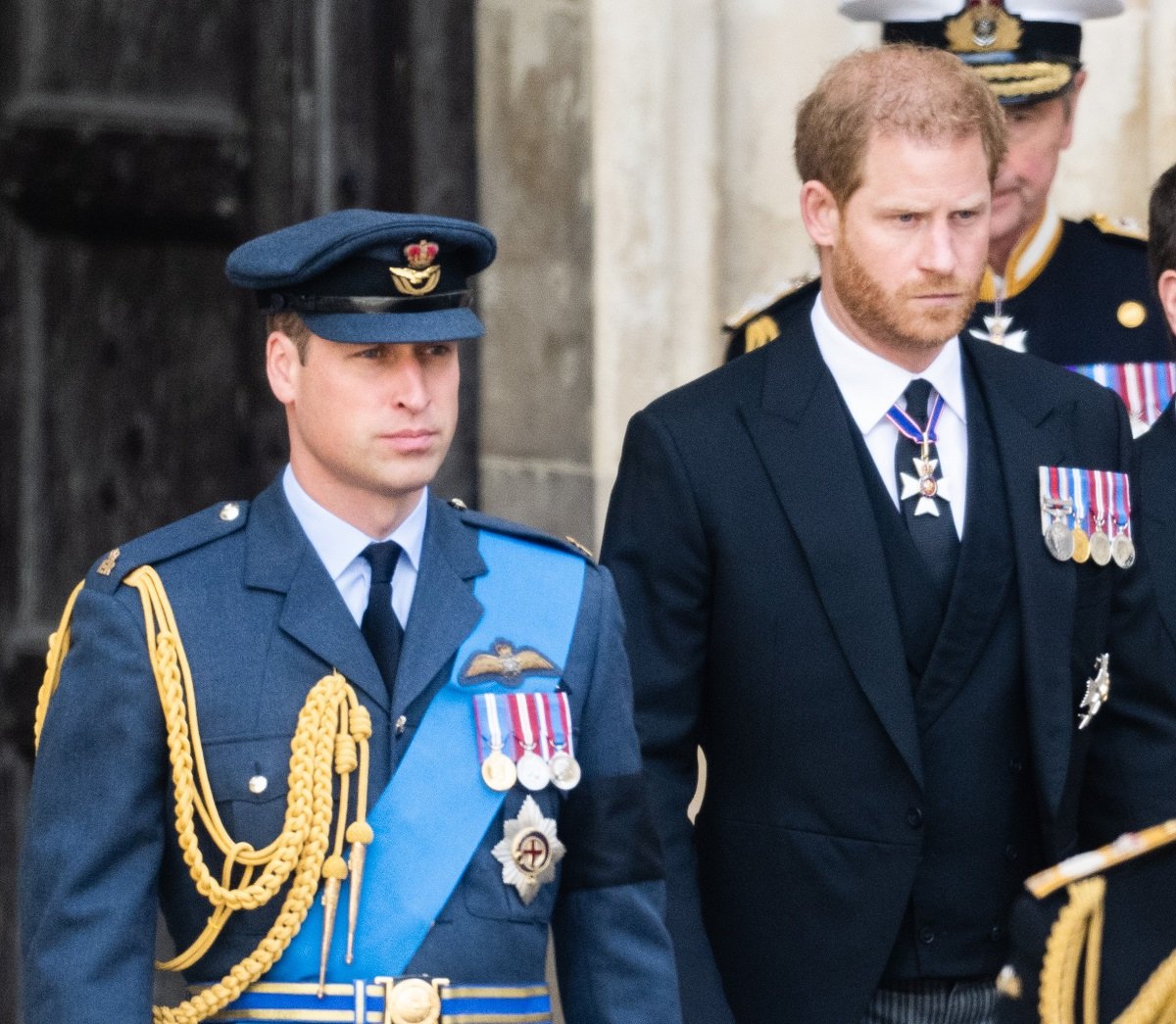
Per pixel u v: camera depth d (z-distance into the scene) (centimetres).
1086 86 2114
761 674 1300
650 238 1948
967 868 1293
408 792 1090
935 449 1320
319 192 1864
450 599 1127
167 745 1084
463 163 1884
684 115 1995
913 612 1296
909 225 1262
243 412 1859
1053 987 941
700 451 1326
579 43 1923
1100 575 1341
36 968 1052
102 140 1812
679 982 1260
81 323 1817
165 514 1841
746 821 1306
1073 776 1341
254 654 1092
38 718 1123
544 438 1917
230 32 1850
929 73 1267
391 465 1086
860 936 1279
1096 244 1783
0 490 1792
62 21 1803
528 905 1099
